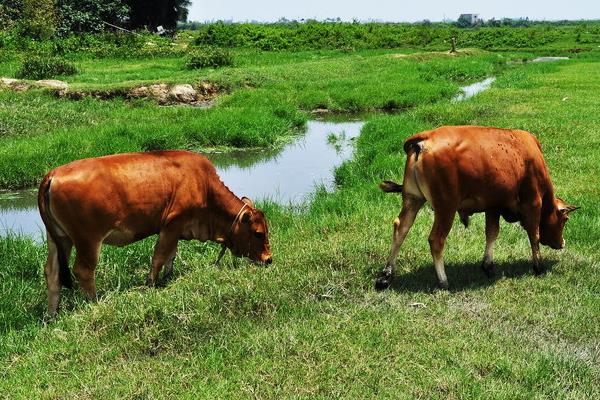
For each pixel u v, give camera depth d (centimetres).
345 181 1220
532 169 657
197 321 556
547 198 682
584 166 1098
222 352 515
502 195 641
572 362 499
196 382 476
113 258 759
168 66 3155
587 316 578
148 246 789
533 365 491
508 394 454
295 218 934
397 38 5419
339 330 546
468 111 1741
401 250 725
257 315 581
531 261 718
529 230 672
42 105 1941
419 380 473
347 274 664
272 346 521
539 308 595
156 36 4509
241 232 677
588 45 5622
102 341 539
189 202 649
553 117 1574
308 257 703
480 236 784
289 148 1669
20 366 512
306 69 3006
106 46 3688
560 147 1241
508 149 642
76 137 1497
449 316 577
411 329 547
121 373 489
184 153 659
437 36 5906
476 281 663
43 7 3803
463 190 625
